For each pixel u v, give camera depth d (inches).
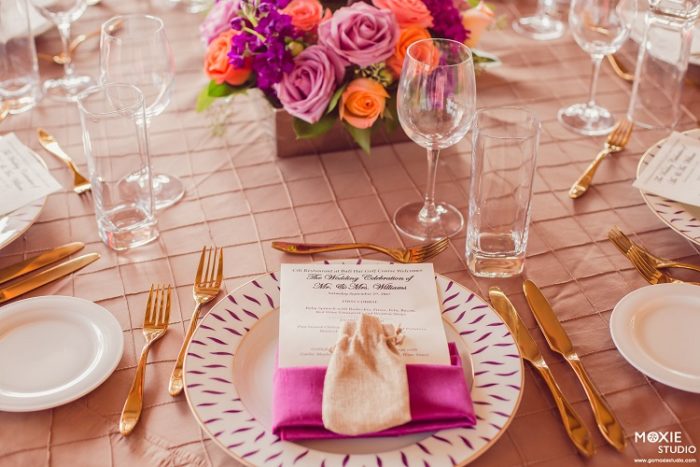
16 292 38.7
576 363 34.5
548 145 50.5
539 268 40.6
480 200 39.1
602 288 39.3
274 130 48.0
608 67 59.1
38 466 30.6
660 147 45.4
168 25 64.9
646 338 34.9
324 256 41.4
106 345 34.7
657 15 48.9
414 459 28.8
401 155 49.7
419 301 35.5
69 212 44.7
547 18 65.1
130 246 41.9
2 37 53.0
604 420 31.8
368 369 30.8
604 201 45.6
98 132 39.9
